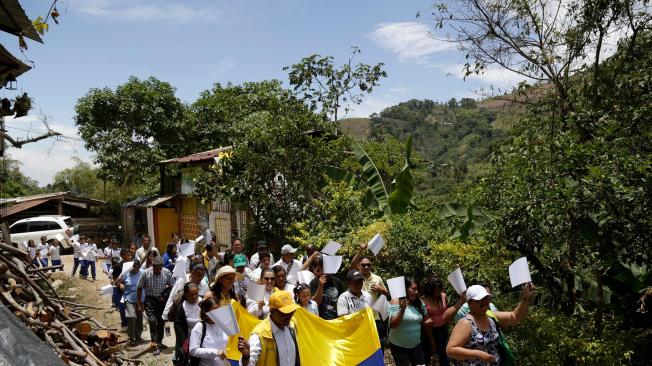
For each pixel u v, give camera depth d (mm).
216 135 32656
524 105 11055
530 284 5340
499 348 5219
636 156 7004
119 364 7738
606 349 6875
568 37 10367
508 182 8250
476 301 4980
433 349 7445
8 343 4230
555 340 7152
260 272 8977
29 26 9281
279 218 15398
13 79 10273
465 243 9430
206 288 9242
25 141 7602
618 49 9953
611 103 9078
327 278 8383
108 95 31062
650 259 6820
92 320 8367
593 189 6805
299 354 5742
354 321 6789
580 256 7734
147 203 26484
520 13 11133
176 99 32312
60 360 4438
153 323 10211
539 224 7539
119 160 30312
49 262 19438
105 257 17891
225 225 21141
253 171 15797
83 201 32688
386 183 19922
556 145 7312
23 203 31297
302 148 15812
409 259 10305
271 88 34625
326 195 15430
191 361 6176
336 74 19719
